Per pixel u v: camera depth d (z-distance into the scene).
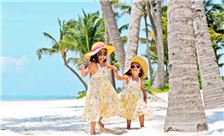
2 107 18.39
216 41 42.28
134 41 13.21
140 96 7.52
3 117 11.58
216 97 10.02
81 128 8.08
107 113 6.98
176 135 5.95
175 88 6.36
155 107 12.59
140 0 13.43
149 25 38.44
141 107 7.42
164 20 39.41
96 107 6.83
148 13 29.52
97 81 6.99
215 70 10.18
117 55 13.86
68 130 7.82
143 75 7.68
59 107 17.00
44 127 8.61
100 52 7.05
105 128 7.57
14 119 10.99
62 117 11.13
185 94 6.28
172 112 6.35
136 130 7.05
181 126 6.22
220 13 42.03
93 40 40.25
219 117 7.96
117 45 13.80
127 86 7.54
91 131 6.89
